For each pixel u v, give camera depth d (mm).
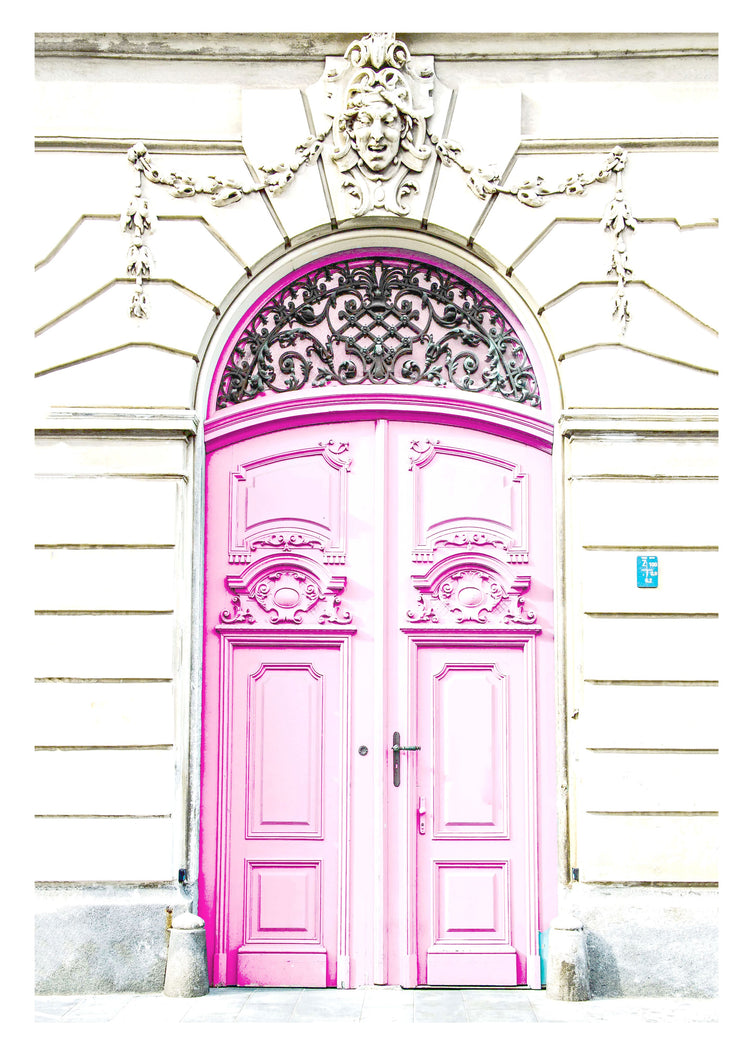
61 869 5418
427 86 5898
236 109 5930
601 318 5820
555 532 5766
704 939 5395
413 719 5715
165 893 5434
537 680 5762
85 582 5574
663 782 5504
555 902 5613
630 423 5703
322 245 5941
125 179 5859
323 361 6004
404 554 5844
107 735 5492
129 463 5672
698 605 5598
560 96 5941
